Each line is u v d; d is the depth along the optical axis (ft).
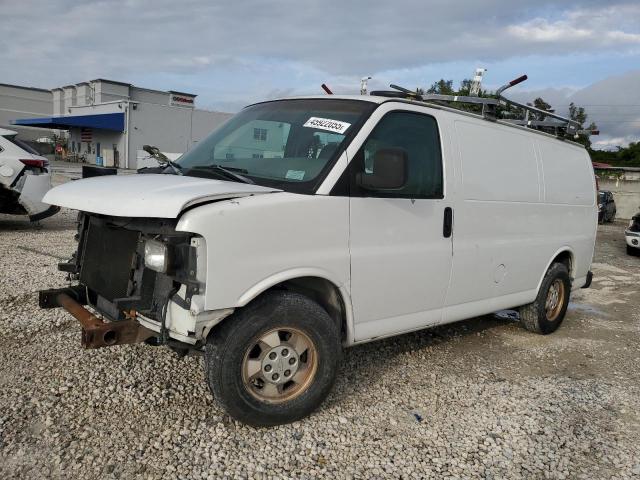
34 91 242.17
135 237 10.93
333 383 12.01
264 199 10.66
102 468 9.74
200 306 9.87
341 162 11.87
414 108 13.76
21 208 31.30
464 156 14.92
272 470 10.11
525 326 19.79
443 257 14.23
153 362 14.17
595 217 21.71
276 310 10.93
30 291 19.58
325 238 11.55
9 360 13.83
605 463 11.19
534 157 17.90
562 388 14.93
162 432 11.01
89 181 12.30
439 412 12.92
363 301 12.53
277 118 13.83
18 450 10.09
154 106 151.74
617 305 26.35
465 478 10.34
